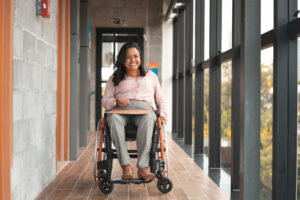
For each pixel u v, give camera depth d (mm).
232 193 2797
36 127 2633
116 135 2646
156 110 2887
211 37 3863
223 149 3729
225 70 3613
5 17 1977
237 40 2908
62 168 3754
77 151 4258
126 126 2828
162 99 2943
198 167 3879
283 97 2029
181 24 6523
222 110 3760
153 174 2627
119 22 7707
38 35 2648
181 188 2961
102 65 7879
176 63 7406
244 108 2250
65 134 4188
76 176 3371
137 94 2834
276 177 2045
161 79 7648
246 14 2248
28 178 2436
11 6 1989
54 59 3240
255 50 2252
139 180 2686
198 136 4809
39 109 2715
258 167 2258
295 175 2010
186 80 5723
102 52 7867
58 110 4152
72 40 4188
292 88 2014
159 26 7668
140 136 2662
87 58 5309
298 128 1989
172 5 6434
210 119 3854
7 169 2008
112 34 7844
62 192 2799
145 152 2656
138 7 7707
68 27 4113
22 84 2260
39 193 2750
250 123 2250
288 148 2031
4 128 1997
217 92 3854
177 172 3617
